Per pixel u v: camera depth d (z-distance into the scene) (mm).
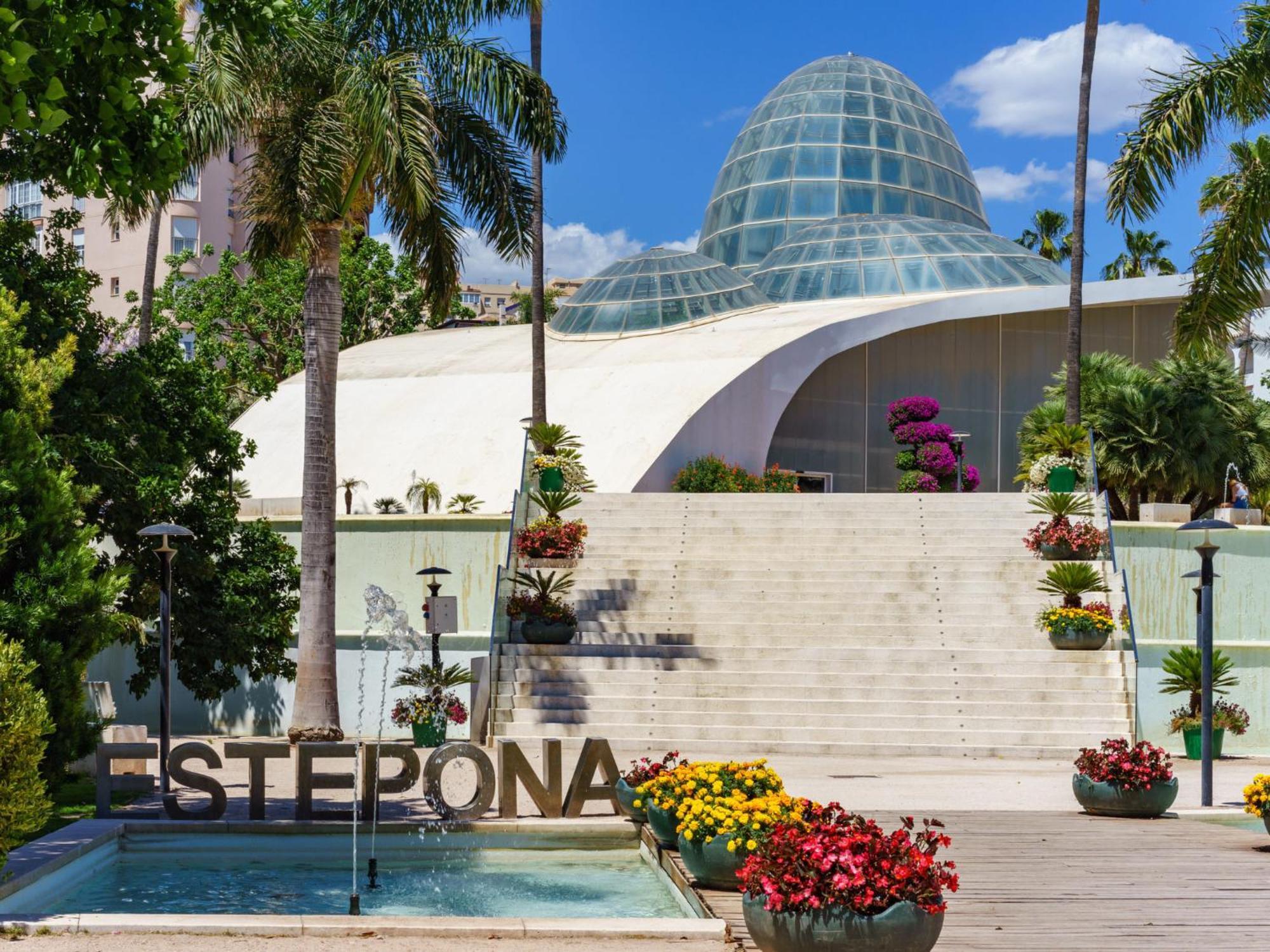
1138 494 31719
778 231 51812
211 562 19062
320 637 17906
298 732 17766
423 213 17234
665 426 29953
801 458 36438
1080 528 22266
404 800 13789
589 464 29531
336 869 10977
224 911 9367
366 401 35188
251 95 17297
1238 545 22484
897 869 7008
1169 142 20359
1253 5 20078
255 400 44719
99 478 17359
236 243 65875
